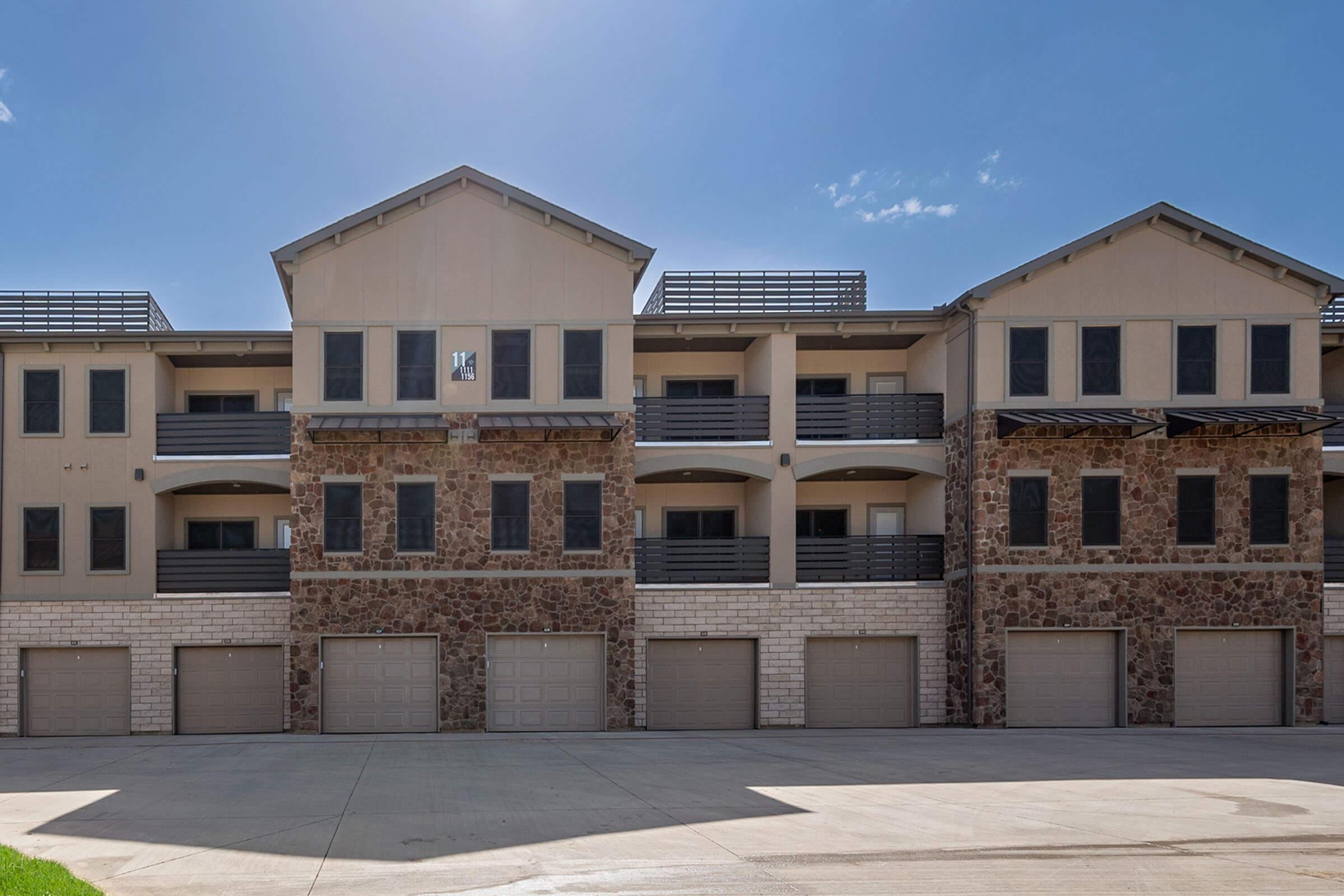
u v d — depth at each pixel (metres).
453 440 23.36
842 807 12.92
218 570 24.38
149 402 24.42
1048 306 23.69
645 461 24.38
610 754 18.72
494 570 23.27
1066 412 23.39
